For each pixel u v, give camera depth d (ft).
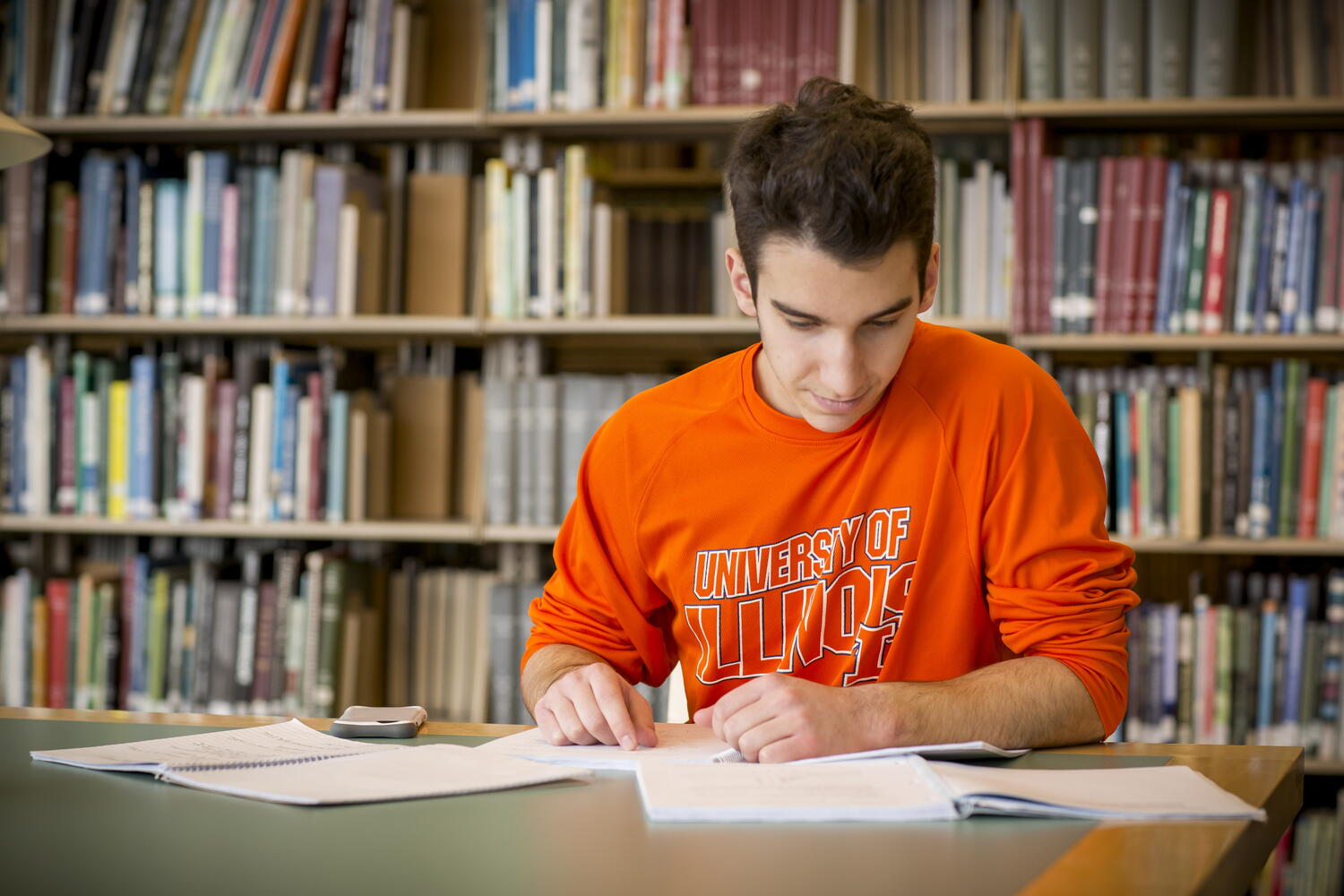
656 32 7.63
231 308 7.84
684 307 7.83
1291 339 7.09
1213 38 7.27
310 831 2.23
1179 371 7.43
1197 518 7.16
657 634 4.04
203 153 7.89
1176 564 8.07
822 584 3.80
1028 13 7.41
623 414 4.05
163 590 7.84
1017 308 7.28
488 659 7.69
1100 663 3.21
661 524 3.90
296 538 8.49
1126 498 7.23
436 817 2.33
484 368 8.12
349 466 7.73
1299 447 7.13
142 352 8.63
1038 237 7.30
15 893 1.87
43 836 2.19
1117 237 7.22
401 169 8.00
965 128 7.68
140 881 1.93
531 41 7.69
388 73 7.82
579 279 7.66
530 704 3.66
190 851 2.10
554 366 8.59
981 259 7.45
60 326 7.89
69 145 8.42
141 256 7.92
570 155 7.67
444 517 7.95
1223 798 2.38
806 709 2.82
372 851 2.10
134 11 7.98
